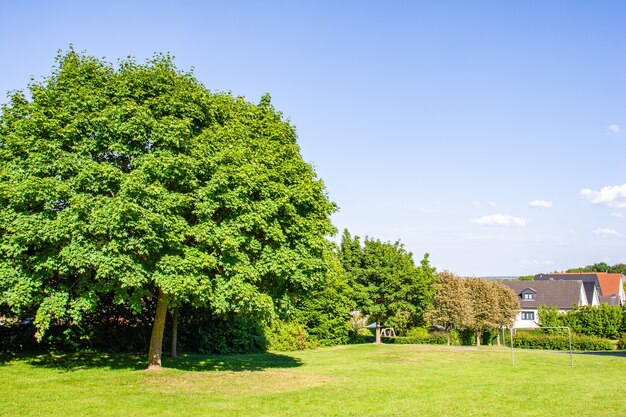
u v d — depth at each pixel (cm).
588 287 8062
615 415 1312
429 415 1272
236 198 1700
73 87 1756
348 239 4294
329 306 4025
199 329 2920
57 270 1695
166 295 1769
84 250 1510
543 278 9656
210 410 1269
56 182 1562
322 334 3978
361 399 1459
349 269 4250
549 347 4459
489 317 4612
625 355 3447
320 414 1256
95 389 1487
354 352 3291
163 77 1802
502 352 3428
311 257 1945
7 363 1959
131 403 1316
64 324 2347
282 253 1820
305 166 2105
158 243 1548
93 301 1641
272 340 3431
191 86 1881
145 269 1580
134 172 1556
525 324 7438
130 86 1745
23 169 1616
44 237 1516
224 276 1734
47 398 1342
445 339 4719
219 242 1656
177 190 1703
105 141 1658
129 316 2567
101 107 1711
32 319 2241
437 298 4616
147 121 1652
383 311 4106
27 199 1548
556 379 2012
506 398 1528
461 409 1353
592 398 1552
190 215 1755
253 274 1716
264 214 1764
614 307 5272
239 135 1870
